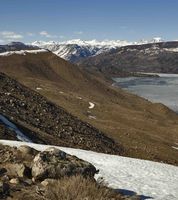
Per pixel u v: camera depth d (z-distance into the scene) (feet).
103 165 61.72
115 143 205.46
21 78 446.60
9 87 243.40
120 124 282.36
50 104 236.63
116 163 65.87
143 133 263.70
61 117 209.56
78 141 172.04
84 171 36.17
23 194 28.91
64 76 611.06
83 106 337.31
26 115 179.22
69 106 319.88
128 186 46.32
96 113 321.11
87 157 68.74
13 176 34.12
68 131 182.60
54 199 28.78
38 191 30.09
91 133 199.00
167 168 70.90
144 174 58.18
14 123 134.72
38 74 607.37
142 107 467.52
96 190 30.71
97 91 553.64
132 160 74.54
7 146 46.14
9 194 28.50
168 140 280.31
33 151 43.88
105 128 250.78
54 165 34.96
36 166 34.65
